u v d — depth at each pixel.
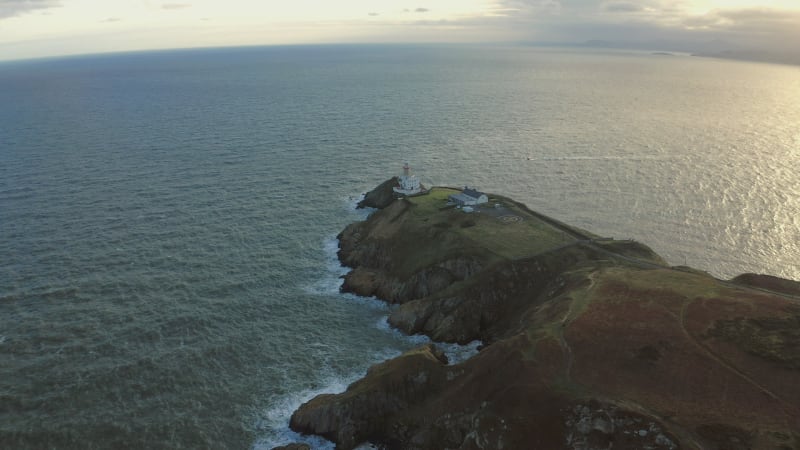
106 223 107.44
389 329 76.56
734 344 55.97
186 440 55.50
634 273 75.50
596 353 56.78
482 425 51.59
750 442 44.19
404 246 93.25
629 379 52.94
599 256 85.75
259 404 61.09
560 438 48.31
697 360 54.16
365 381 61.16
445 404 56.94
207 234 104.38
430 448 53.94
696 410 48.19
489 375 57.25
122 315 76.38
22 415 57.47
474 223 97.62
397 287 84.38
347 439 55.91
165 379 64.12
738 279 77.44
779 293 72.00
